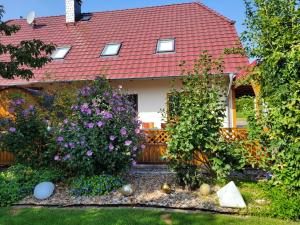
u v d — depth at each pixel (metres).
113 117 6.66
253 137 5.90
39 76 12.13
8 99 9.20
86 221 4.70
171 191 6.14
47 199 5.92
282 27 5.30
